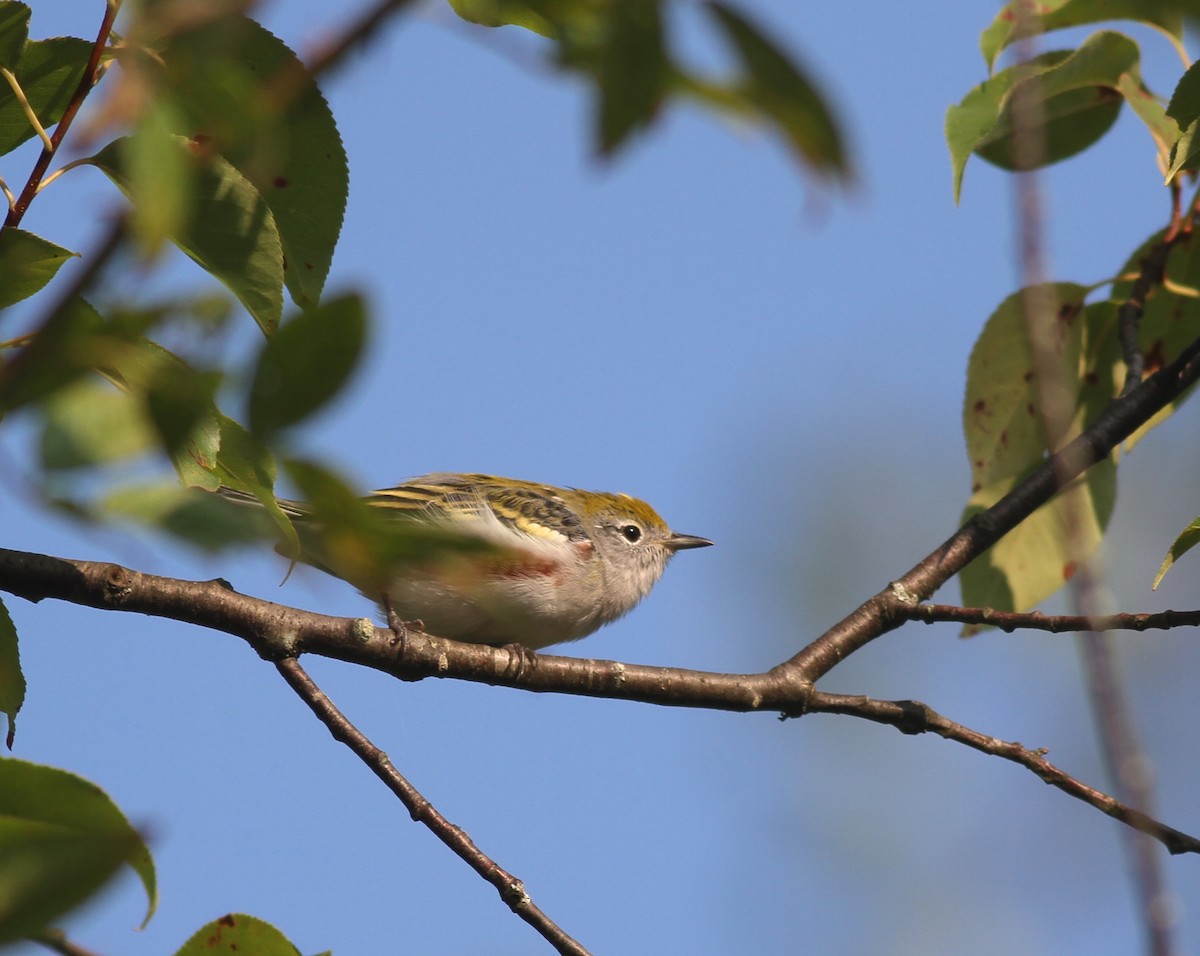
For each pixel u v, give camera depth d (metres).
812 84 3.29
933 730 10.52
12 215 6.01
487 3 4.77
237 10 3.63
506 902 9.37
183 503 4.86
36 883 4.18
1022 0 5.72
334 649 10.07
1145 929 4.42
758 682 10.80
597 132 3.32
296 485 3.63
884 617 11.13
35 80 6.93
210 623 9.66
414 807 9.62
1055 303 12.14
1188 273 12.16
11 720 7.83
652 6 3.24
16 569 9.05
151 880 4.46
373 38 3.25
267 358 3.51
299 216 7.25
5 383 3.72
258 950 6.15
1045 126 11.97
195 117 3.96
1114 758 4.71
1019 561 12.05
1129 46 11.18
